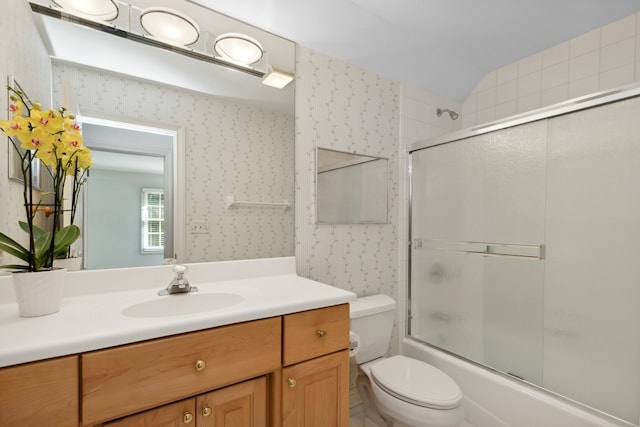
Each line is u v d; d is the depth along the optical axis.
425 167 1.96
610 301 1.22
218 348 0.80
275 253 1.47
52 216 1.01
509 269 1.56
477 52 1.97
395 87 1.96
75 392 0.64
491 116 2.22
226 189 1.35
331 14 1.49
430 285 1.94
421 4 1.52
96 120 1.09
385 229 1.91
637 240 1.16
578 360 1.31
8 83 0.93
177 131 1.24
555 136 1.39
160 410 0.74
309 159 1.58
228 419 0.83
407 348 1.95
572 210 1.33
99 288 1.06
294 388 0.94
